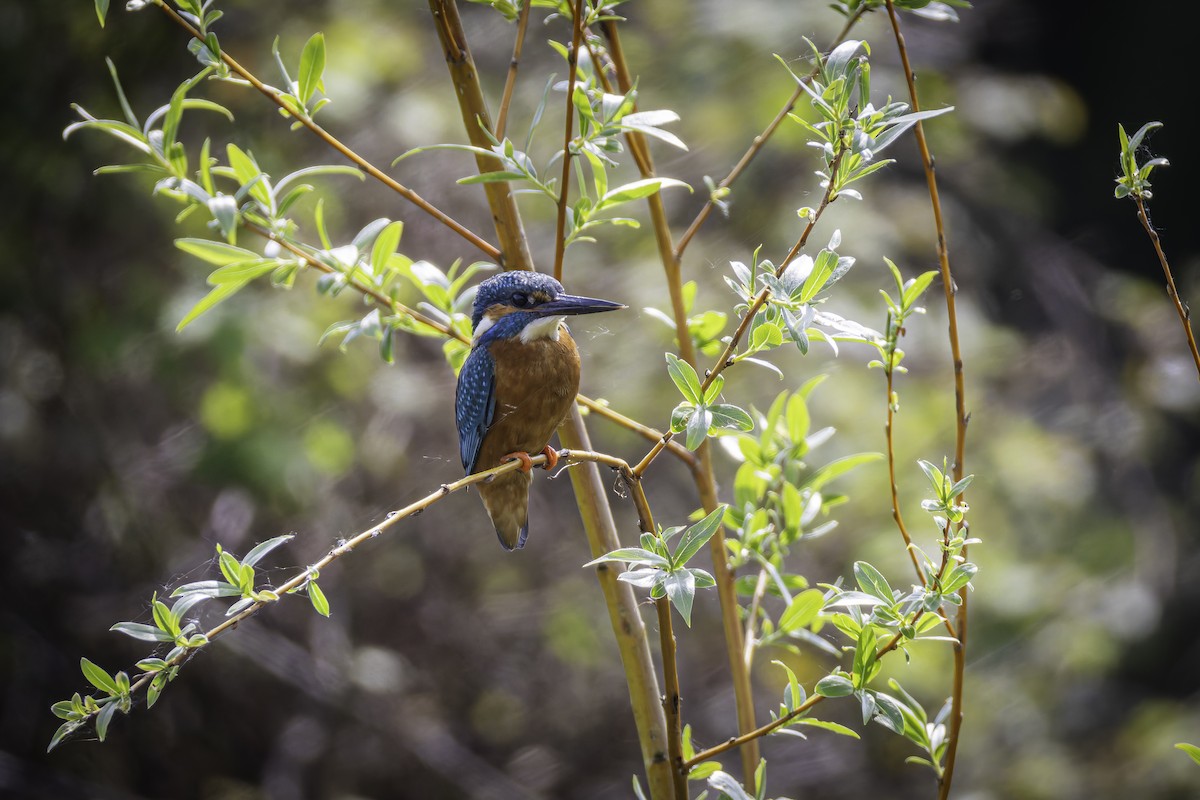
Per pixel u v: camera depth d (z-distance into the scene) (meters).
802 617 4.32
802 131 12.84
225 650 12.88
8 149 12.05
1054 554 15.20
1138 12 22.70
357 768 13.73
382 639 14.22
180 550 13.13
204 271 11.49
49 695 12.93
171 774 13.48
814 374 12.80
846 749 14.02
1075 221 21.80
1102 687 15.79
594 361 13.22
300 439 11.90
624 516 13.95
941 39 15.63
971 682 13.88
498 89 14.38
